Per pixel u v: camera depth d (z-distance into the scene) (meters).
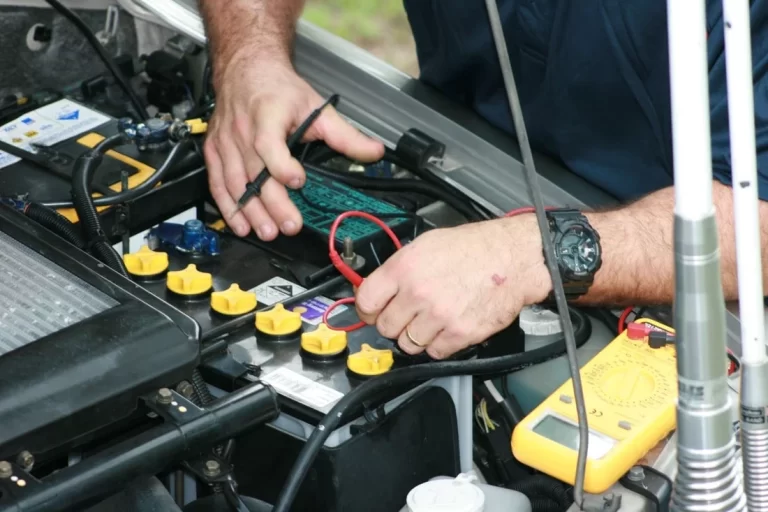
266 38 1.79
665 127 1.70
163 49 1.90
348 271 1.32
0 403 0.90
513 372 1.42
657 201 1.52
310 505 1.13
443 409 1.23
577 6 1.70
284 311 1.27
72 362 0.95
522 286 1.33
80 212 1.35
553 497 1.26
